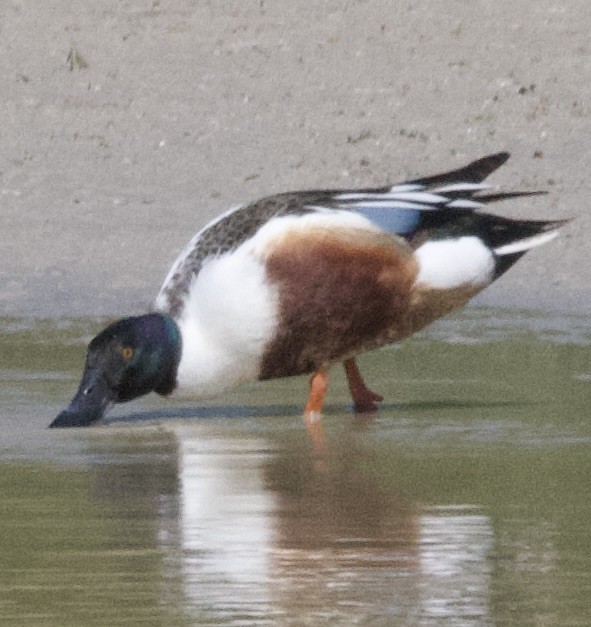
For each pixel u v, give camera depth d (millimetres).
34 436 11680
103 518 9211
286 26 25172
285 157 21344
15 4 25891
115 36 24875
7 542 8719
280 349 12375
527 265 17734
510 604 7617
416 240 12578
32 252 18516
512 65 23828
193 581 7988
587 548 8523
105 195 20250
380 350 14773
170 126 22234
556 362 14156
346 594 7773
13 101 22922
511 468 10430
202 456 10977
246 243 12266
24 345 15008
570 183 20234
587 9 25516
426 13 25500
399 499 9609
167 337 12266
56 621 7402
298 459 10844
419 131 22062
